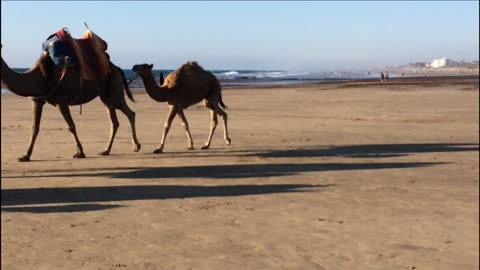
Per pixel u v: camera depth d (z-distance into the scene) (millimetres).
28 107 28516
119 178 10188
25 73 11562
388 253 5820
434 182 9695
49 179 10078
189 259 5621
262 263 5504
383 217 7281
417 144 15047
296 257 5688
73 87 12289
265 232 6594
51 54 11922
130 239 6312
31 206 7918
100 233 6555
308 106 29453
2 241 6207
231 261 5562
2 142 15336
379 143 15281
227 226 6863
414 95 37344
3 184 9586
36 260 5566
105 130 18547
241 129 18984
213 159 12492
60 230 6676
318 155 13062
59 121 21516
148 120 22375
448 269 5332
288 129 18938
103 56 13016
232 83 74000
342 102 31984
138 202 8172
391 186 9344
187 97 13883
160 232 6605
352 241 6238
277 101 33656
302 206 7906
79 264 5457
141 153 13492
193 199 8375
